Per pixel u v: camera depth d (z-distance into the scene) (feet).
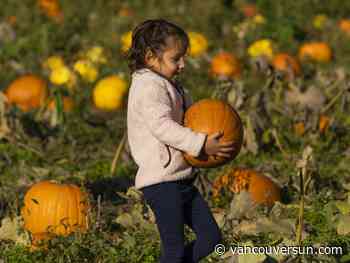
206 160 48.21
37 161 78.95
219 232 50.06
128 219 60.85
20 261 56.13
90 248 56.18
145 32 48.60
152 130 47.55
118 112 93.91
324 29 132.36
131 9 142.61
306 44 117.50
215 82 99.45
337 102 89.71
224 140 48.57
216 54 113.60
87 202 60.08
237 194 62.18
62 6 143.95
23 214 60.08
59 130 84.89
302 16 137.18
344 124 85.46
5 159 78.79
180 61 48.93
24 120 84.12
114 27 128.06
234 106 79.77
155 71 48.70
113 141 84.33
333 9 144.25
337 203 61.11
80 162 78.95
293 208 63.46
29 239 58.80
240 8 140.26
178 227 48.39
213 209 63.57
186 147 47.16
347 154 77.51
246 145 77.92
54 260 55.57
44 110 87.61
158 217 48.52
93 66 102.32
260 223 59.00
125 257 55.93
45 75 105.40
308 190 66.74
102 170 75.36
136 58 49.11
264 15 139.13
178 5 140.67
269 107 85.20
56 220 59.11
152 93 47.83
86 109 94.58
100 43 120.26
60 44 120.06
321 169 73.77
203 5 136.05
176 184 48.42
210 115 48.91
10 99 93.20
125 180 71.05
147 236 58.85
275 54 113.91
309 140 80.84
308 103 86.12
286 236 58.23
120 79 95.45
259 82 99.19
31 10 136.98
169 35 48.21
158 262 51.85
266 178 65.77
